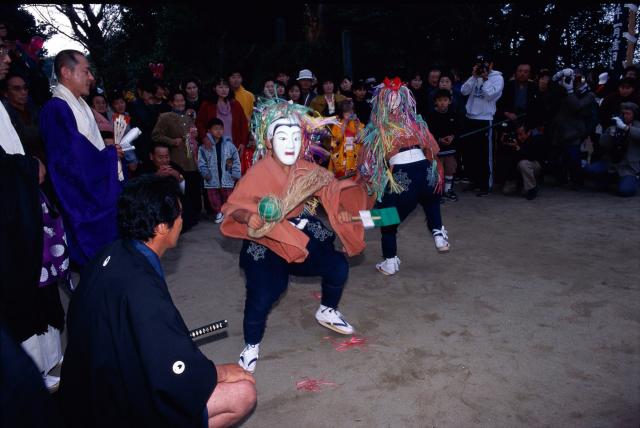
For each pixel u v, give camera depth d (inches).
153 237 83.2
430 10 622.5
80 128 148.5
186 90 338.6
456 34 619.5
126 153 257.3
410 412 117.3
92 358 74.9
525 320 159.3
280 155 127.7
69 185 145.6
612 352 139.4
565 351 140.6
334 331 157.1
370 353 143.6
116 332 74.8
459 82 376.8
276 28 703.7
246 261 131.6
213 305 179.6
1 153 106.7
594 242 232.2
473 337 150.1
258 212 122.4
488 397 121.6
